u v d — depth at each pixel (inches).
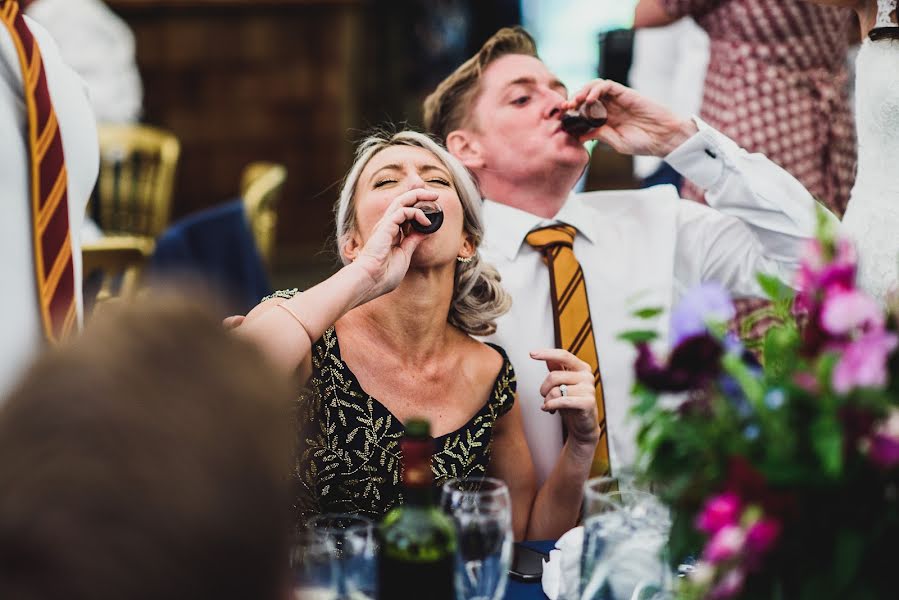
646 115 107.0
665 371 55.7
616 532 63.9
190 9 302.8
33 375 31.6
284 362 78.1
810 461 51.4
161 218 221.6
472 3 347.9
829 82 140.9
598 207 113.4
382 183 90.7
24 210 78.5
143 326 33.2
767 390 53.7
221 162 313.9
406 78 344.5
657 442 56.2
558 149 105.5
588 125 105.0
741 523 50.8
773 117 139.5
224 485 30.7
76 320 80.8
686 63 180.7
